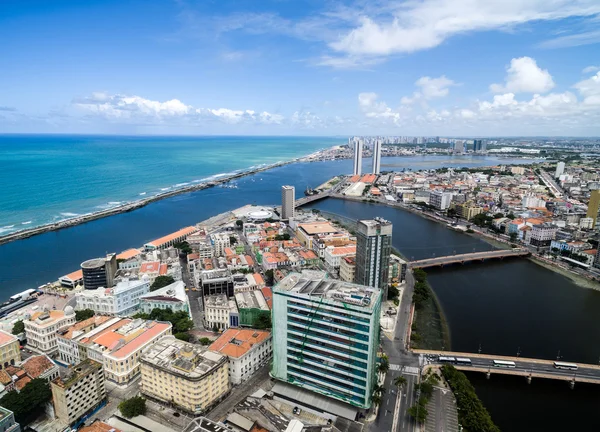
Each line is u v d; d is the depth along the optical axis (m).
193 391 177.00
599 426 193.75
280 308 190.12
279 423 163.75
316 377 190.62
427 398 199.50
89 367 183.12
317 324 182.75
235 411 170.62
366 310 168.38
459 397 196.75
